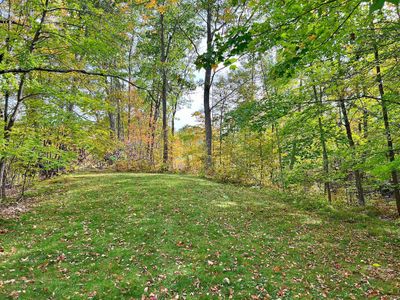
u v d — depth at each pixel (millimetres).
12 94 10844
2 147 8086
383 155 7605
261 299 5172
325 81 7703
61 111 10148
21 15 9664
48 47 10016
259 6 4410
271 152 18500
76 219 8945
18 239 7305
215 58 3945
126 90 25062
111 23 9508
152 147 26188
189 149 28906
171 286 5473
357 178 13766
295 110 8133
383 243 8203
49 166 9969
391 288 5621
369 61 7629
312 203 12609
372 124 12031
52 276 5668
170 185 14172
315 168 15312
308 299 5191
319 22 3990
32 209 9930
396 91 8531
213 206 11070
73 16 9570
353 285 5754
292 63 4520
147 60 22891
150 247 7133
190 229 8422
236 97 24469
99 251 6812
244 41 3795
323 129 12688
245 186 17000
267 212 11047
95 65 9609
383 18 7285
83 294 5117
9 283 5305
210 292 5340
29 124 10641
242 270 6168
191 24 20891
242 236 8211
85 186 13797
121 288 5348
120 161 21750
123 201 11008
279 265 6562
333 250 7621
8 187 15055
